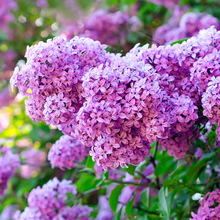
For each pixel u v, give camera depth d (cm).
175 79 73
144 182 94
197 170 83
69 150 92
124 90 68
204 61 71
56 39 73
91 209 95
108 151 68
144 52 73
